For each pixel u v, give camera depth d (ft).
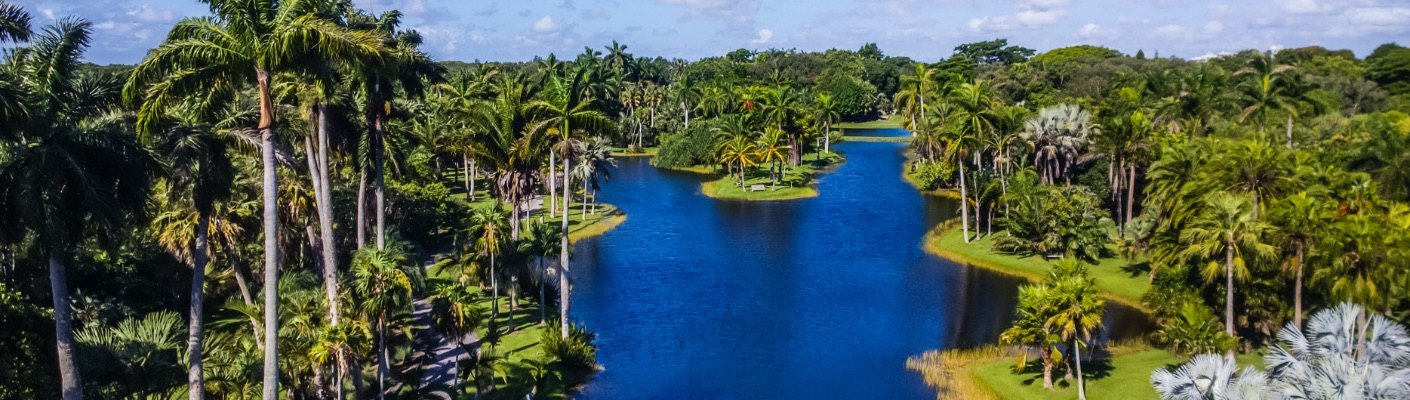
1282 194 208.64
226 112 141.18
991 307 238.68
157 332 126.41
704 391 181.16
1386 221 175.42
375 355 165.07
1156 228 252.01
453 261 231.30
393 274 147.23
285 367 140.05
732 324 226.58
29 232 118.42
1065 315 161.27
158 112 110.73
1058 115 354.95
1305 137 322.75
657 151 587.68
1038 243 283.38
